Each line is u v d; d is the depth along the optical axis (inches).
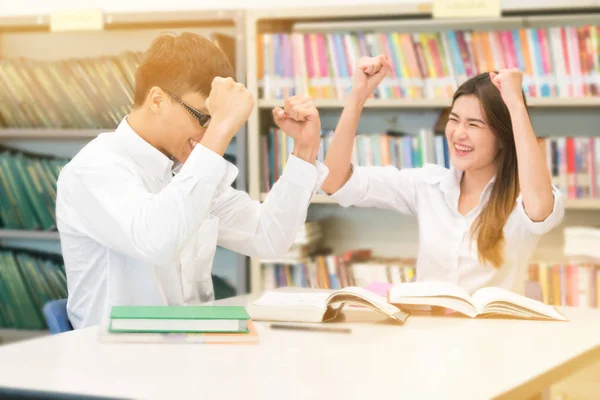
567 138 113.8
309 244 122.3
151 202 56.2
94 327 56.0
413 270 115.6
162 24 127.0
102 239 59.6
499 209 80.5
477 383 40.3
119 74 125.2
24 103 129.6
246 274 121.1
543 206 73.8
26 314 131.3
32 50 140.7
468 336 54.2
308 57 120.9
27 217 130.4
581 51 113.7
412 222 127.6
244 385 39.2
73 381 39.8
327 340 52.1
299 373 42.1
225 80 57.6
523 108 75.0
